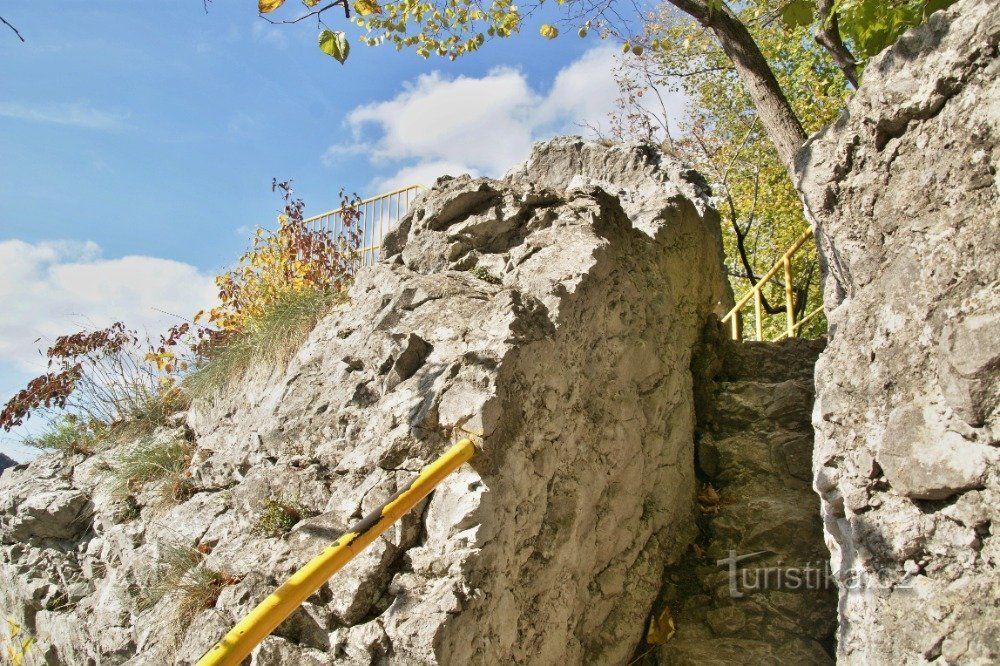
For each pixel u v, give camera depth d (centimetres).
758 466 574
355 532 338
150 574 475
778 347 663
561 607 416
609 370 475
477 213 521
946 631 333
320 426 460
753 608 488
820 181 419
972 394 337
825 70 1702
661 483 517
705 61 1723
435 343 442
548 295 448
